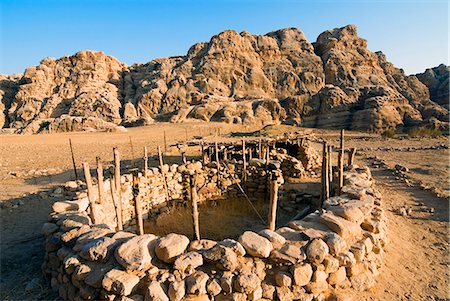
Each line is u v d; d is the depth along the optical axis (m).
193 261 4.22
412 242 6.96
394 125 45.78
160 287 3.96
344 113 51.34
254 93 63.22
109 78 71.75
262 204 10.99
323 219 5.37
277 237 4.77
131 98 65.44
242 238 4.60
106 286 4.02
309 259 4.45
